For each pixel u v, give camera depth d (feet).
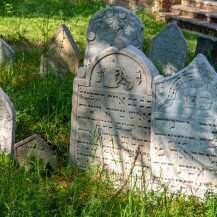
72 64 21.44
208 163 14.01
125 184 14.08
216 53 22.81
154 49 24.22
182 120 13.97
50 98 18.98
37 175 14.29
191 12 35.68
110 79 14.83
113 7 21.21
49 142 16.34
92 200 12.82
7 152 15.34
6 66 21.97
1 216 12.65
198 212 13.47
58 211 13.12
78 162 15.72
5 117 15.07
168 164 14.35
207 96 13.65
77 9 37.22
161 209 13.26
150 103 14.57
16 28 29.86
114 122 15.10
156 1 37.29
